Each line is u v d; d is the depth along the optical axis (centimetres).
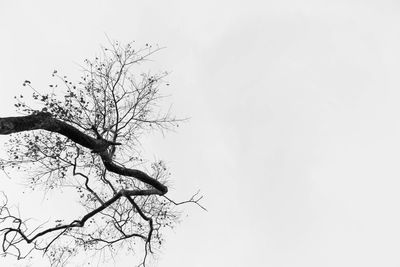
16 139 870
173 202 1041
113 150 943
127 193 939
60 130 752
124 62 929
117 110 934
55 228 891
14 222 838
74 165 942
